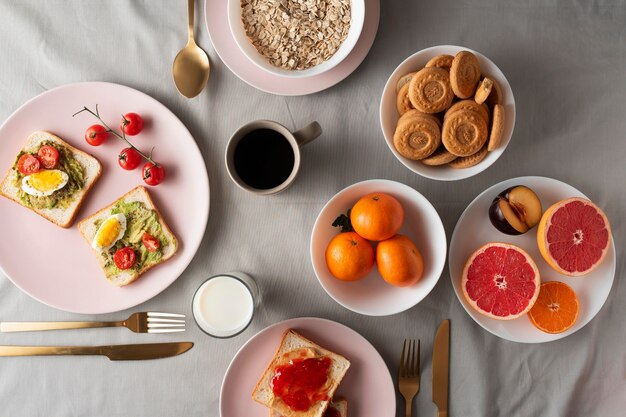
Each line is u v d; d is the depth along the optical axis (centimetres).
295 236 141
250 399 135
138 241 136
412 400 139
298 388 130
